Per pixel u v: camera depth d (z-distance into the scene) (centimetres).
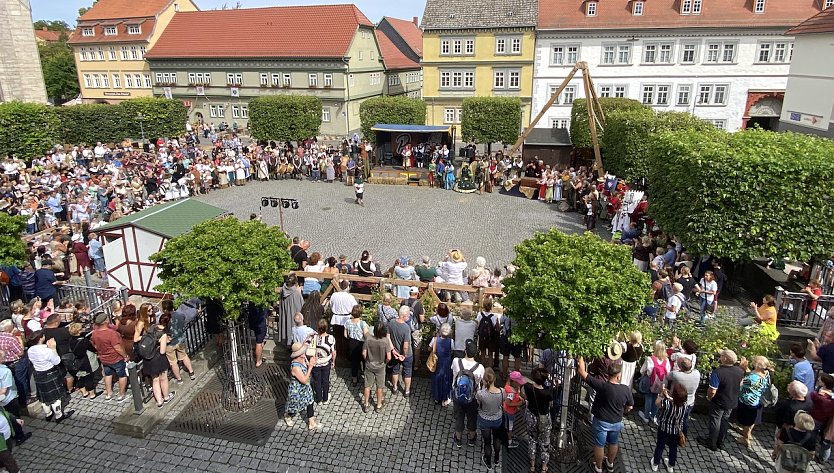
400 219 2545
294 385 991
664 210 1741
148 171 2986
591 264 827
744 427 967
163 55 5972
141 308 1128
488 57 5047
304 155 3528
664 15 4559
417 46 7869
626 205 2255
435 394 1081
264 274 998
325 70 5484
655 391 999
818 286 1496
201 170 3027
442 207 2777
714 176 1525
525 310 841
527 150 3431
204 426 1029
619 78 4759
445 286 1272
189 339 1237
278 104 4166
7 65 4169
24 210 2205
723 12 4456
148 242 1653
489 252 2097
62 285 1511
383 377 1052
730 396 926
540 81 4941
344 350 1242
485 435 900
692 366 920
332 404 1098
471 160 3416
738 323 1331
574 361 987
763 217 1503
